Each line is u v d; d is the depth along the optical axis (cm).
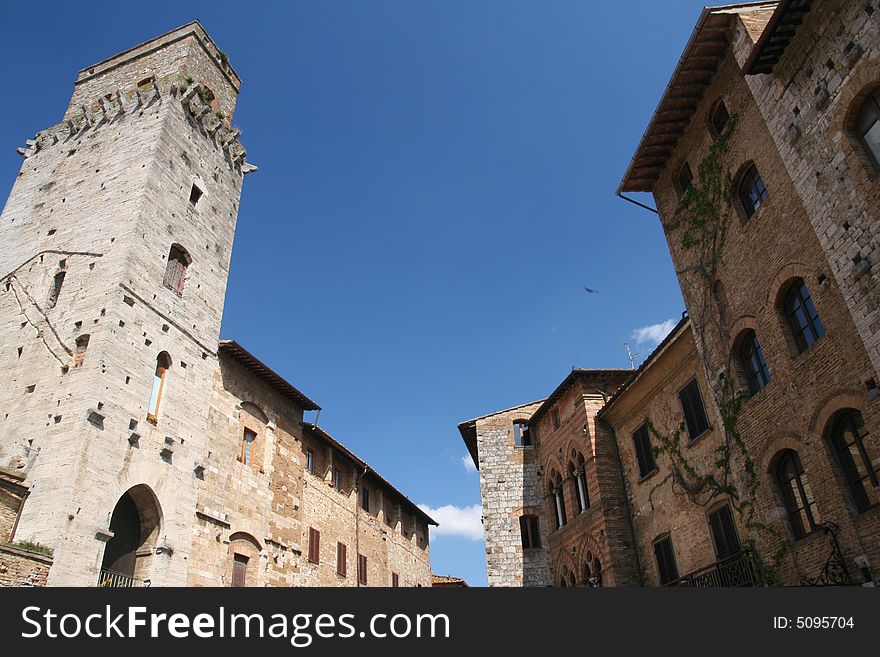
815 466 1691
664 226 2553
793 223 1805
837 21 1612
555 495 3759
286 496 3531
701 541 2438
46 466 2275
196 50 3728
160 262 2953
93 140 3344
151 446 2625
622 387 3027
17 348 2692
